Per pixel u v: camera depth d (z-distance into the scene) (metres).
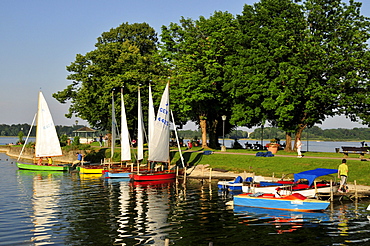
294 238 27.11
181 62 74.56
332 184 41.75
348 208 36.62
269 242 26.27
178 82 75.81
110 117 86.38
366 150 61.28
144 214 34.38
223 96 74.44
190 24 78.88
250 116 68.06
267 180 47.91
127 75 84.31
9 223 31.34
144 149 78.81
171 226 30.30
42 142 74.88
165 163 66.50
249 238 27.16
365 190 42.56
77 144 95.12
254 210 36.03
